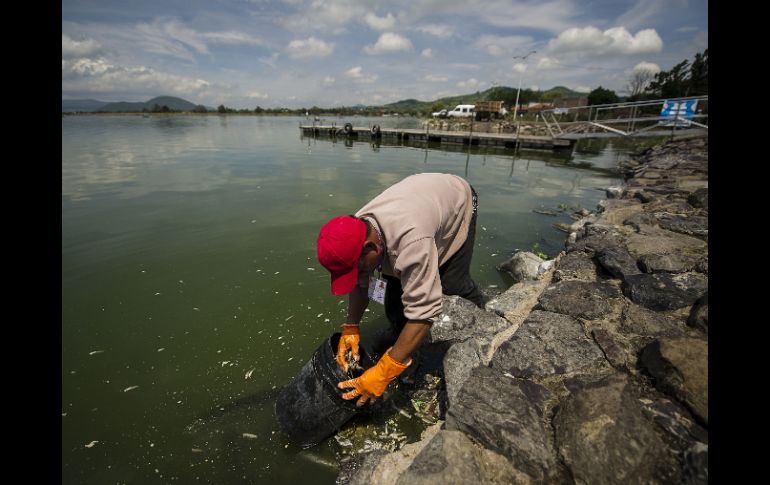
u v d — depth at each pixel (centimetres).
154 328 332
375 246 173
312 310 364
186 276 429
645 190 634
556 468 153
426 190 194
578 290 288
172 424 236
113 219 626
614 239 382
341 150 1811
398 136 2494
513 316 301
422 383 265
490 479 154
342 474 199
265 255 488
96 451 216
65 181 922
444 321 279
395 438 223
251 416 241
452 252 229
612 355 208
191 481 201
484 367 208
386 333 291
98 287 400
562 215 692
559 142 1877
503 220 657
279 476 203
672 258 300
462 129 3039
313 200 774
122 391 261
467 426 174
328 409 204
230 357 297
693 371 168
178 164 1218
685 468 133
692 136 1517
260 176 1038
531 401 185
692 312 228
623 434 150
